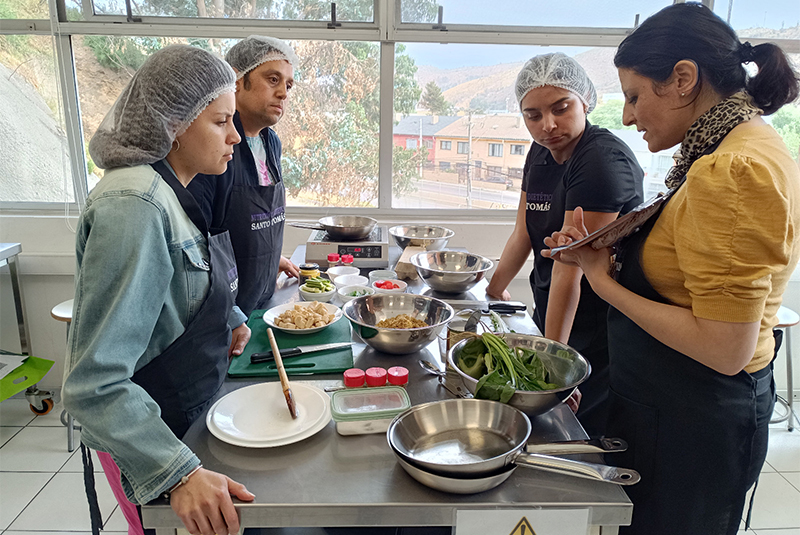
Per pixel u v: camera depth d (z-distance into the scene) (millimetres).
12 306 2939
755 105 1008
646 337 1110
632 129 3045
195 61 1022
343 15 2844
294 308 1612
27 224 2869
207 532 868
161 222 966
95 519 1319
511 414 1015
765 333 1046
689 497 1095
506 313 1738
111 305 887
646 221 1082
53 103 2824
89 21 2729
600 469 908
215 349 1149
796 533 2086
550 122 1644
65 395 854
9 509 2137
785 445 2682
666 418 1089
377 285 1875
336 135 3000
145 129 995
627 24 2912
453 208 3164
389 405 1092
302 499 877
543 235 1917
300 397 1168
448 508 870
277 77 1791
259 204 1776
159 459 879
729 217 870
